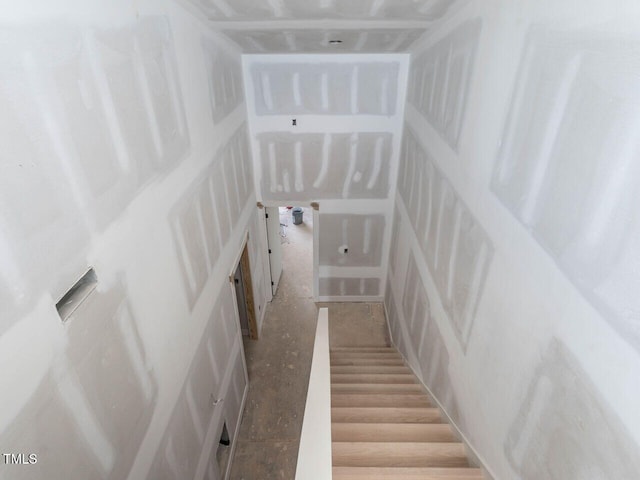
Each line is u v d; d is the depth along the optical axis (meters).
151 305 1.84
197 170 2.50
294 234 7.37
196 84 2.49
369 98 4.12
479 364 1.82
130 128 1.63
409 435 2.10
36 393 1.11
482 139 1.84
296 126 4.29
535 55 1.33
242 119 3.95
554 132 1.20
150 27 1.81
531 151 1.35
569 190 1.12
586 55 1.03
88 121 1.33
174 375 2.13
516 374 1.44
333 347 4.77
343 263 5.23
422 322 3.12
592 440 1.01
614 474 0.93
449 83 2.42
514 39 1.49
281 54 3.90
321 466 1.27
